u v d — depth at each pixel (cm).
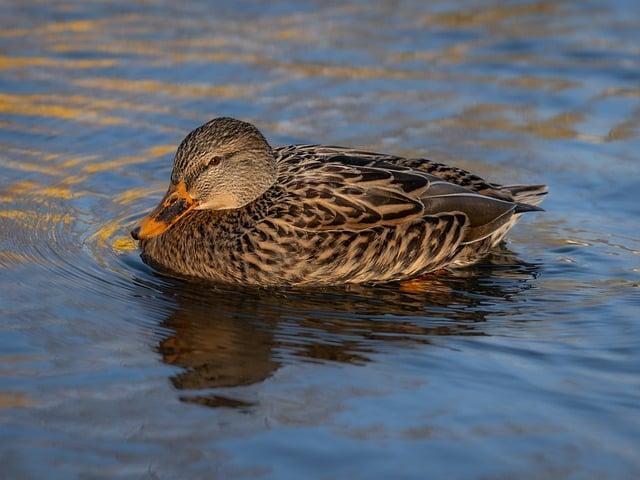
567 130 1702
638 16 2103
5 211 1418
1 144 1617
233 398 1005
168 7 2138
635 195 1512
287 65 1902
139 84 1823
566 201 1507
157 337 1123
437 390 1029
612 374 1071
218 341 1121
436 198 1305
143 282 1262
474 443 938
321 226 1270
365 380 1047
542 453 927
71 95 1780
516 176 1561
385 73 1880
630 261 1345
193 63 1900
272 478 883
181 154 1303
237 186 1298
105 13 2100
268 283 1269
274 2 2167
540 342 1139
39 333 1116
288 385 1032
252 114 1730
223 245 1274
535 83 1856
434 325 1179
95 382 1025
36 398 993
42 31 2006
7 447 919
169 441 934
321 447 927
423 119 1730
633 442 948
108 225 1407
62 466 896
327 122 1706
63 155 1598
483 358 1100
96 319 1158
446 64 1917
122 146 1633
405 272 1301
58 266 1283
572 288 1277
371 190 1292
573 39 2006
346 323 1177
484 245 1345
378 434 948
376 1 2170
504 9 2139
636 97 1811
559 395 1027
